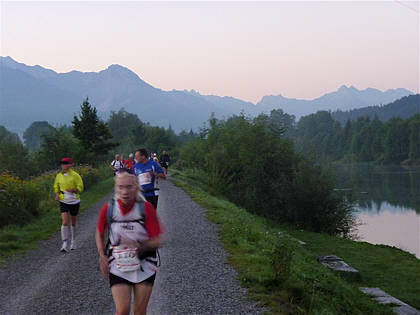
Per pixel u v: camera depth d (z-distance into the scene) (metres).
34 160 35.22
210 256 8.34
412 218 39.97
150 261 3.86
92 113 36.44
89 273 7.30
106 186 26.02
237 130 33.50
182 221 12.86
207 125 41.97
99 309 5.61
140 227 3.80
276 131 31.92
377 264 15.66
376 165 133.25
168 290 6.27
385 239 29.86
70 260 8.28
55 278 7.05
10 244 9.41
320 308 5.99
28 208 13.63
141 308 3.80
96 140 36.66
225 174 30.97
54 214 14.61
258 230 12.10
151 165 9.37
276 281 6.56
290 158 30.25
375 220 39.16
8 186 13.44
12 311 5.59
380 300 9.00
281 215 27.31
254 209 28.38
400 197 54.62
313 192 25.88
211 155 32.38
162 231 3.93
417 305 10.70
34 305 5.79
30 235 10.78
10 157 34.03
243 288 6.31
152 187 9.27
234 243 9.62
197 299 5.87
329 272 10.88
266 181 29.09
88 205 17.11
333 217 26.34
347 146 164.00
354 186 27.36
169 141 92.44
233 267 7.48
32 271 7.52
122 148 76.31
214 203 17.94
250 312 5.38
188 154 48.50
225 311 5.42
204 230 11.32
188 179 33.25
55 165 33.00
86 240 10.25
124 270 3.73
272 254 7.31
